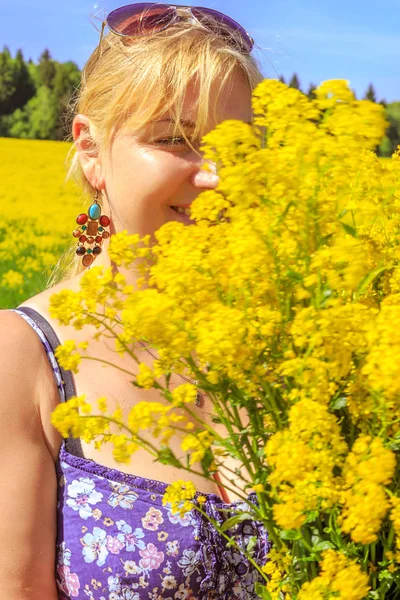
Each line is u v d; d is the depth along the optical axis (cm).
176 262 106
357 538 101
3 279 860
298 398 112
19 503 152
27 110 2377
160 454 114
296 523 105
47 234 1095
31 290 866
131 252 115
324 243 111
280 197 108
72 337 166
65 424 115
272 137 110
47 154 1628
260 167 106
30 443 156
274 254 109
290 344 111
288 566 121
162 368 113
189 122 159
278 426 115
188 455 116
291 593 121
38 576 154
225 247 110
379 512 100
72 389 162
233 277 106
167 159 161
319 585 108
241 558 157
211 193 112
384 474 101
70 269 213
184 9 165
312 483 105
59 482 159
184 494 125
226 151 108
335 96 106
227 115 160
